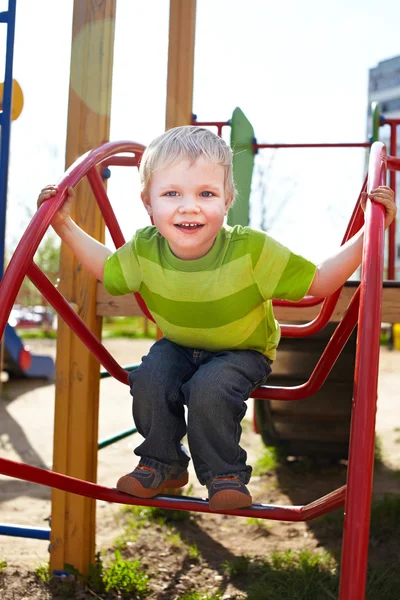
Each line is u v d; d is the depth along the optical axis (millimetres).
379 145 1938
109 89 3098
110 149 2207
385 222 1615
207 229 1604
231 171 1693
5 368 10000
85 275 3002
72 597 2875
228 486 1613
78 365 3029
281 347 4188
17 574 3086
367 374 1364
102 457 5555
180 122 4105
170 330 1799
